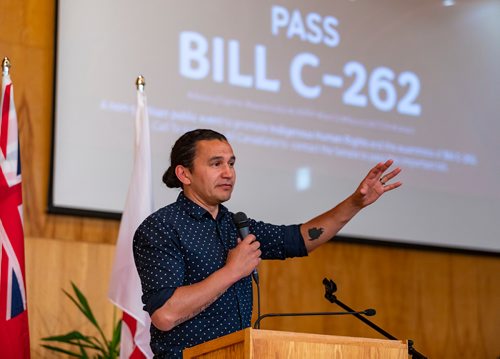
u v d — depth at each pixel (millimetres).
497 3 9266
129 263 5816
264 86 8000
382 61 8578
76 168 7180
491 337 8453
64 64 7285
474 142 8789
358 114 8352
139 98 6199
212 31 7883
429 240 8375
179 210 4211
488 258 8664
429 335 8227
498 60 9125
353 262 8133
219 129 7738
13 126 5844
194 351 3725
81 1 7438
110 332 7059
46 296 6938
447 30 8961
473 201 8641
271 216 7793
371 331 8047
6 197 5691
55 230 7133
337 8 8516
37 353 6812
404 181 8398
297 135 8047
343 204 4469
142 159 6035
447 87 8805
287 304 7781
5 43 7277
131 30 7555
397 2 8797
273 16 8188
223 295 4039
